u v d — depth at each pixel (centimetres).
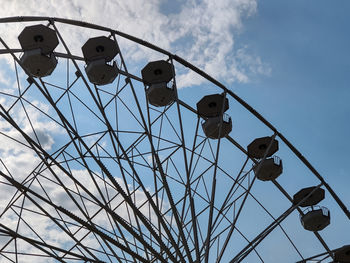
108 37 2598
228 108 3005
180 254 2273
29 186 2364
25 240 2155
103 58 2642
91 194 2234
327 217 3139
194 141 2650
